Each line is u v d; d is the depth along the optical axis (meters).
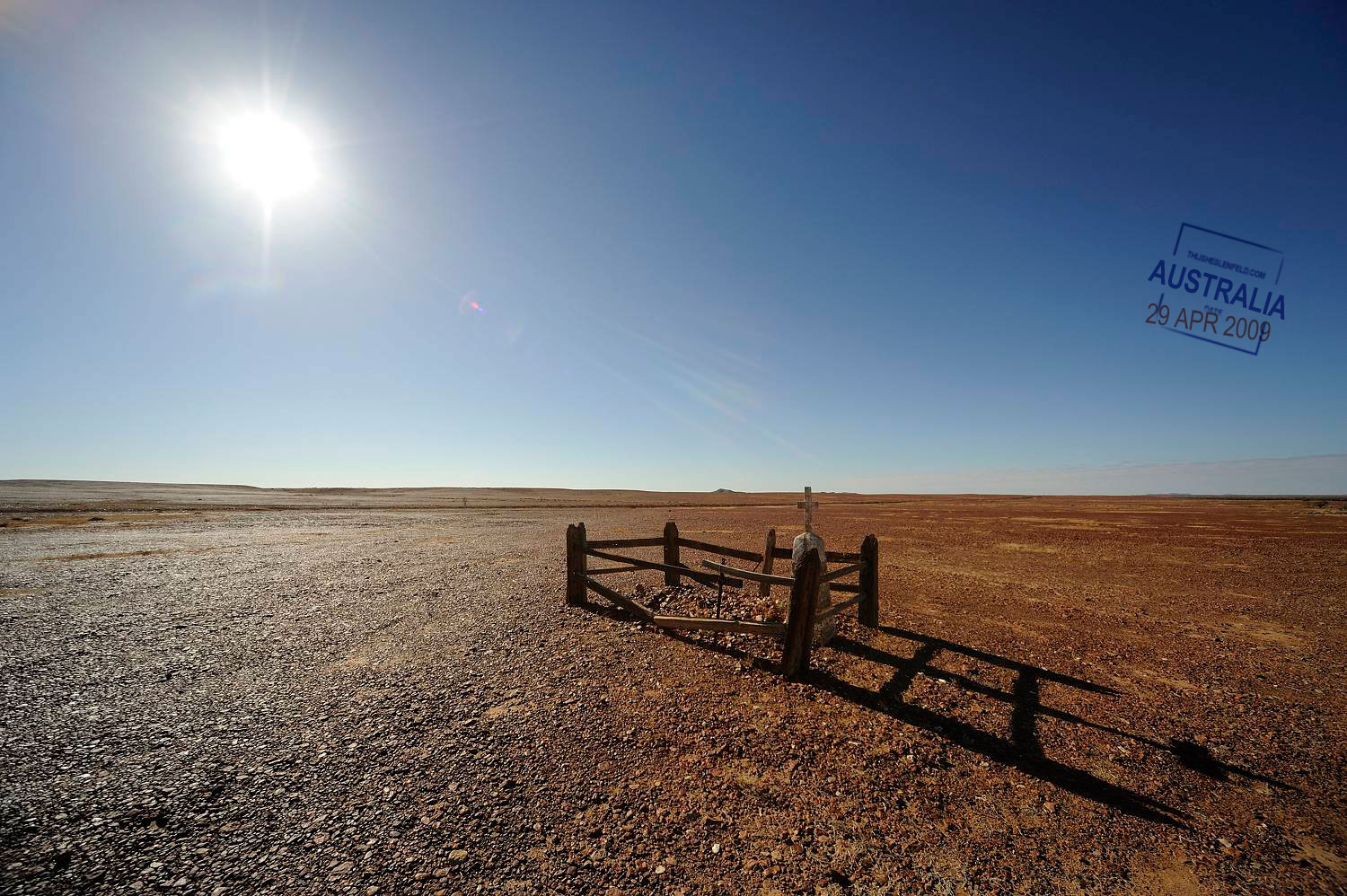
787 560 11.65
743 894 2.98
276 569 12.59
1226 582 12.53
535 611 8.80
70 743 4.44
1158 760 4.59
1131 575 13.23
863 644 7.50
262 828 3.41
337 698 5.41
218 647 6.91
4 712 4.98
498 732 4.75
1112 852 3.42
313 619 8.27
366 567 12.92
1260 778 4.33
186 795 3.75
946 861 3.29
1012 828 3.63
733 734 4.81
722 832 3.49
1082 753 4.67
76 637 7.19
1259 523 31.95
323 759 4.26
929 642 7.67
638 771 4.18
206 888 2.90
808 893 2.99
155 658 6.49
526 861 3.17
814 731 4.92
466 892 2.91
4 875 2.94
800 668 6.21
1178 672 6.69
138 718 4.92
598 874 3.09
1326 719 5.43
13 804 3.59
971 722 5.21
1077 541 20.84
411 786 3.90
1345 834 3.65
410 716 5.03
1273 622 9.07
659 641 7.34
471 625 7.98
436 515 33.78
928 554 16.97
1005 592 11.15
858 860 3.27
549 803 3.75
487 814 3.60
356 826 3.45
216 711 5.09
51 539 17.81
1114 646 7.66
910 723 5.15
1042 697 5.87
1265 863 3.35
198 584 10.80
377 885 2.95
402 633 7.58
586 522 29.28
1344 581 12.69
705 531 24.12
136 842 3.26
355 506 43.22
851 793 3.97
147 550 15.39
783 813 3.71
